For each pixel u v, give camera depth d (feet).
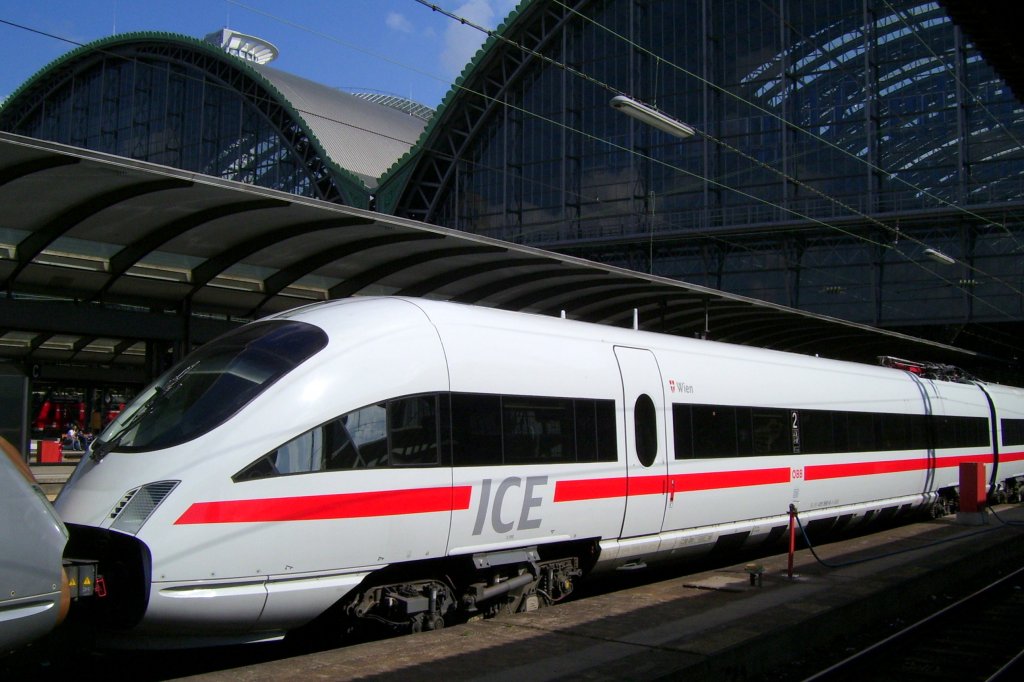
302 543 25.27
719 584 37.42
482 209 179.11
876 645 30.30
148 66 213.46
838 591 35.96
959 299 140.97
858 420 55.11
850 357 121.49
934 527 63.36
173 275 53.47
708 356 42.75
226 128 212.23
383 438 27.45
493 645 25.96
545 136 172.55
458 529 29.07
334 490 25.99
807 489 48.19
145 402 27.91
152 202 44.45
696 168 157.69
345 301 30.68
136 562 23.12
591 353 35.65
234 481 24.35
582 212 166.91
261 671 23.04
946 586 43.57
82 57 242.37
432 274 61.36
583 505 33.50
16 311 47.44
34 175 40.45
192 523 23.49
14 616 19.99
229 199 44.11
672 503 37.96
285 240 51.49
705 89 157.17
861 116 147.54
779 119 150.00
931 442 65.62
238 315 60.49
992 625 35.91
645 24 164.35
